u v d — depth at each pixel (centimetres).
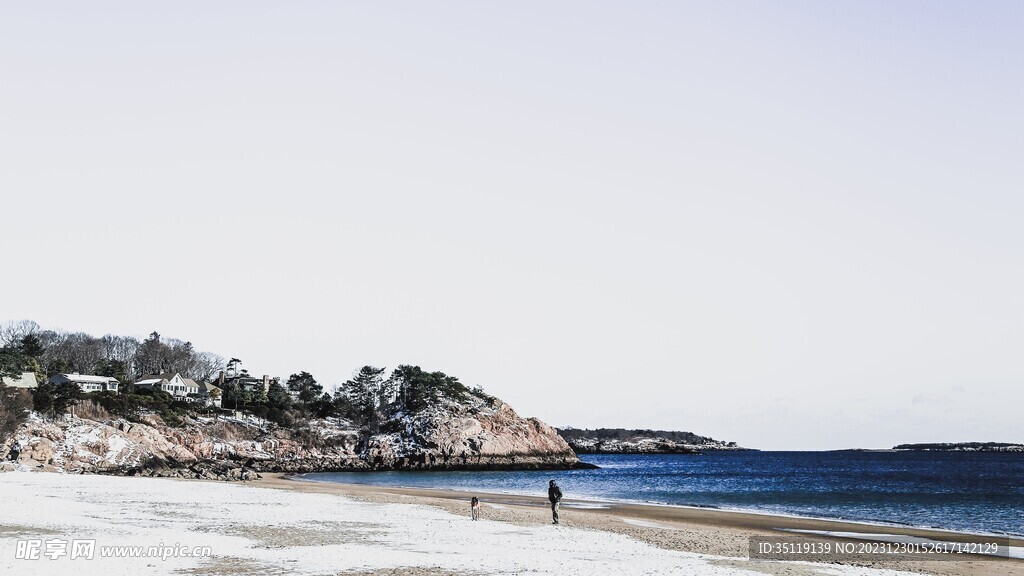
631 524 4909
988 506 7375
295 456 15338
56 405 11344
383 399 19525
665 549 3647
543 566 2931
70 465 9956
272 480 10531
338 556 3073
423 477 13050
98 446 10650
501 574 2734
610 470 18450
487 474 14600
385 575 2680
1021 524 5700
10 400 10344
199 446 13412
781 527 4972
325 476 12800
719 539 4134
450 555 3178
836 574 2995
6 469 8881
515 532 4162
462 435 16612
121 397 13200
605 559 3178
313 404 18250
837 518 5825
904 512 6619
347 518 4653
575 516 5350
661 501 7706
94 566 2706
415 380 18300
